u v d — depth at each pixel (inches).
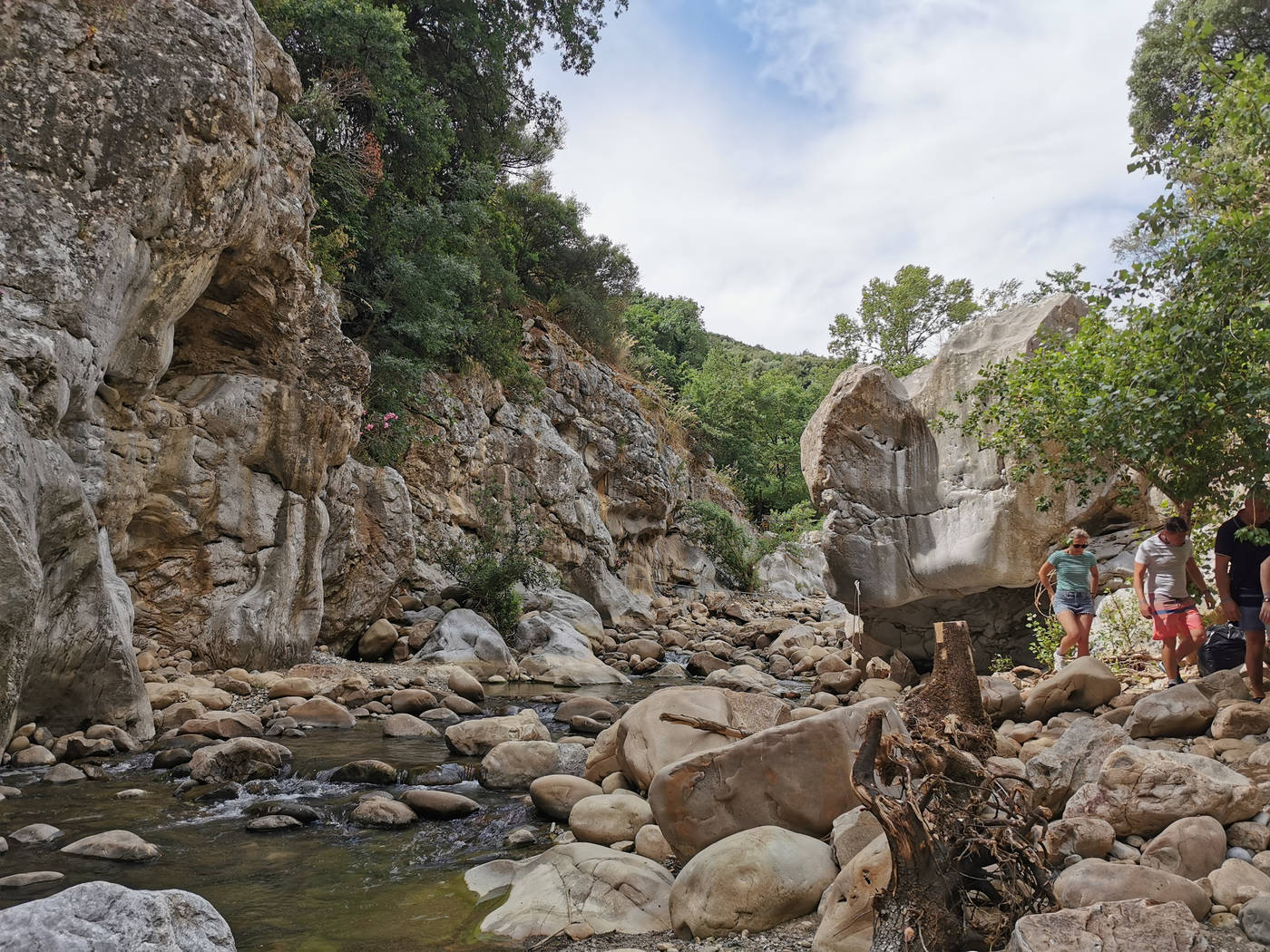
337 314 486.9
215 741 289.9
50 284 276.7
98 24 298.7
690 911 143.1
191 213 329.7
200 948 105.3
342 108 611.8
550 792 219.6
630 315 1706.4
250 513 423.2
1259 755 172.4
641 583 989.8
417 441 661.3
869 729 122.3
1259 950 115.1
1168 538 264.2
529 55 927.0
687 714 227.8
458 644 522.0
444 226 692.1
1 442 226.1
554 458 829.2
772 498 1594.5
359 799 230.7
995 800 135.2
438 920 150.7
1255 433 219.5
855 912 128.7
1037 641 424.2
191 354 424.8
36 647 256.5
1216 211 227.6
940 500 417.1
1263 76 208.1
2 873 164.2
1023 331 398.6
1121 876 127.5
